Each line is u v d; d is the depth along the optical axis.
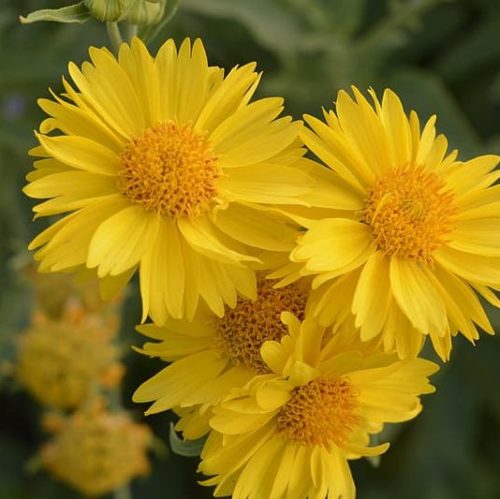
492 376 0.55
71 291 0.46
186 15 0.53
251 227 0.36
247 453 0.37
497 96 0.55
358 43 0.55
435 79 0.53
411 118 0.37
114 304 0.47
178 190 0.36
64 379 0.46
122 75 0.36
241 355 0.37
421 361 0.37
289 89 0.53
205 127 0.37
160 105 0.37
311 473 0.37
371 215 0.36
